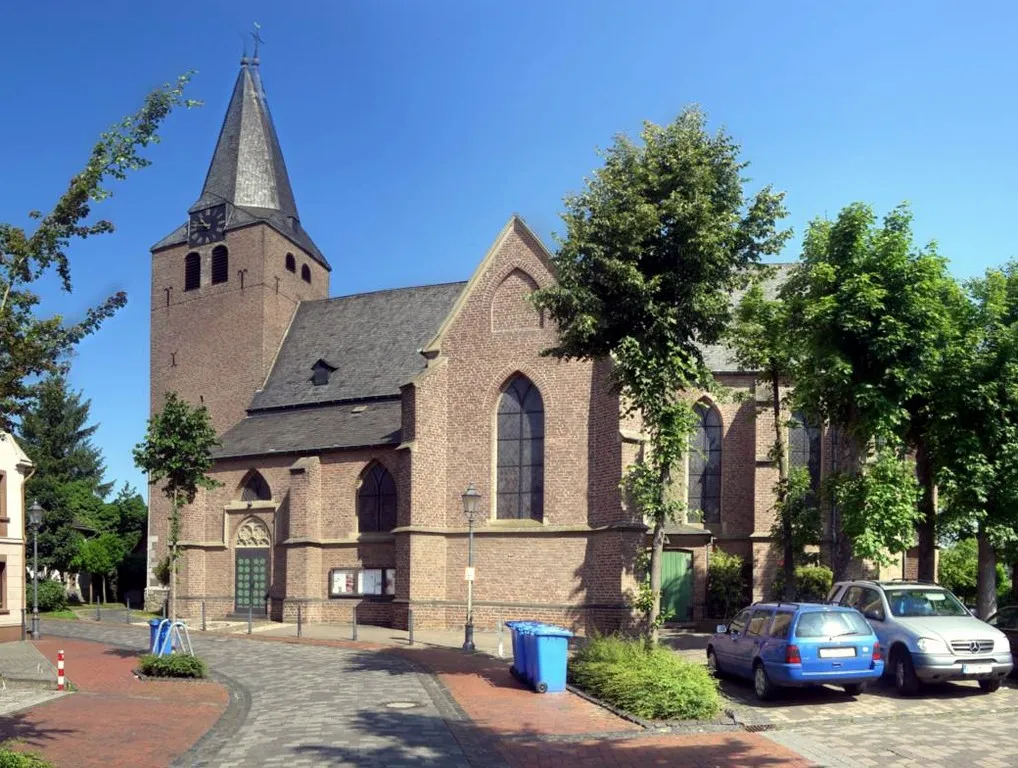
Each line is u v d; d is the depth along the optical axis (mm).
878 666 15289
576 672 17141
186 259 44719
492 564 29547
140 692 18016
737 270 18281
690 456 33719
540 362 29844
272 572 35750
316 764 11188
